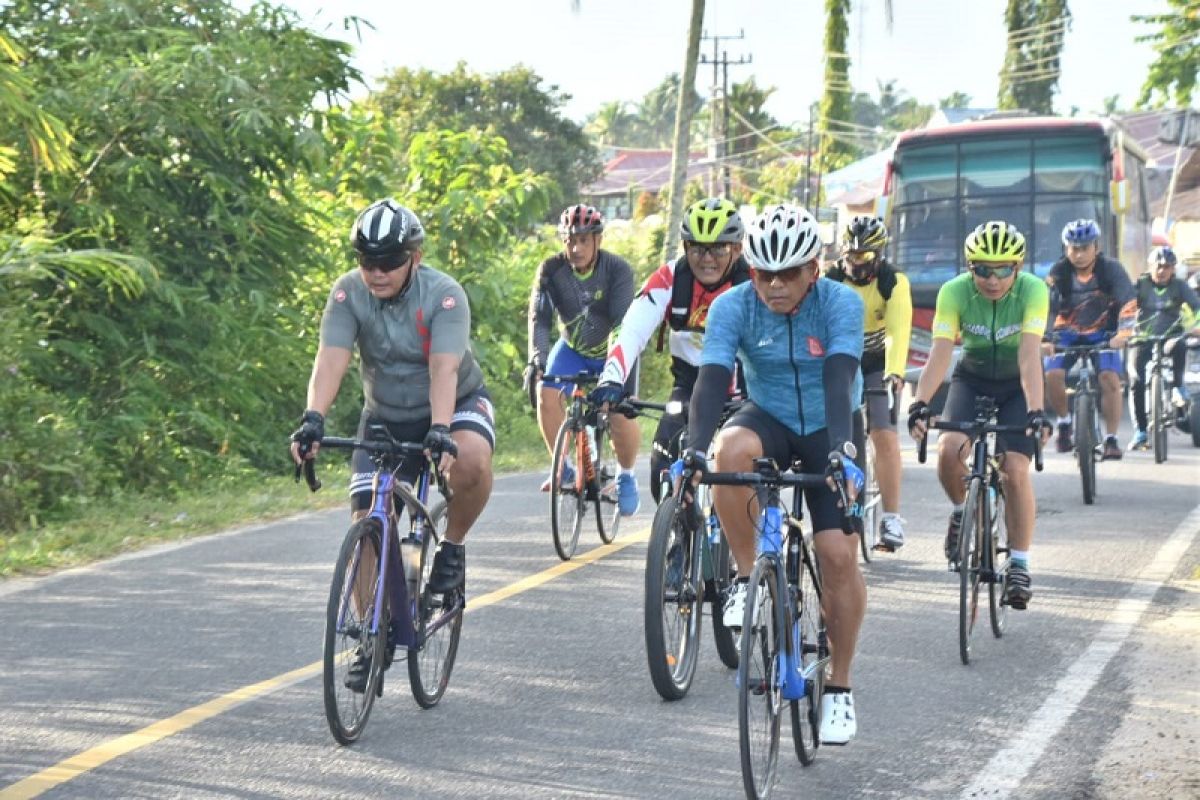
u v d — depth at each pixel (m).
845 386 6.58
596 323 12.12
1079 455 14.84
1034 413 9.36
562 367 12.34
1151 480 16.64
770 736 6.34
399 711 7.67
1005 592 9.40
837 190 54.06
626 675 8.44
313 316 20.05
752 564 7.17
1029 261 23.73
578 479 12.06
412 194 22.84
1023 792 6.46
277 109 18.28
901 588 10.90
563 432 11.76
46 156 16.12
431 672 7.78
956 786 6.54
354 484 7.55
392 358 7.61
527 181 22.69
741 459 6.96
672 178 29.42
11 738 7.11
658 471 9.27
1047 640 9.27
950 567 9.51
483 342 22.34
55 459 14.38
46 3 18.80
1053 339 15.54
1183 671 8.46
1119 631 9.46
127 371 17.22
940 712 7.70
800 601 6.68
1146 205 32.16
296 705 7.73
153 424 16.86
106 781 6.51
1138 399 18.67
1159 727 7.39
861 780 6.64
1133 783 6.56
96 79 17.55
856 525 6.35
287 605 10.14
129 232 17.72
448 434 7.18
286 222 19.28
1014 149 24.00
